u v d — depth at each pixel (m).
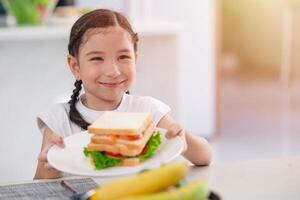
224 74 6.66
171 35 3.06
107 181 1.00
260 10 6.58
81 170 0.94
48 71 2.83
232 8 6.91
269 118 4.56
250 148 3.73
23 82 2.79
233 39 6.96
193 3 3.71
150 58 3.06
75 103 1.29
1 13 3.21
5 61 2.74
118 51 1.16
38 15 2.84
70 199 0.90
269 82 6.14
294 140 3.93
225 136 4.02
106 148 0.95
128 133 0.94
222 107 5.00
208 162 1.15
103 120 1.00
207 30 3.77
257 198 0.92
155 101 1.33
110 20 1.16
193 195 0.65
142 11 3.54
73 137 1.08
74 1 3.51
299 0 6.09
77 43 1.19
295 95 5.46
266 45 6.57
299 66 6.12
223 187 0.97
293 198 0.92
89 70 1.17
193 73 3.80
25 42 2.75
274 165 1.09
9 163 2.79
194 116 3.87
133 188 0.68
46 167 1.06
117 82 1.18
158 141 1.01
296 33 6.14
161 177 0.67
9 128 2.79
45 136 1.28
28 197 0.93
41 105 2.85
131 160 0.94
